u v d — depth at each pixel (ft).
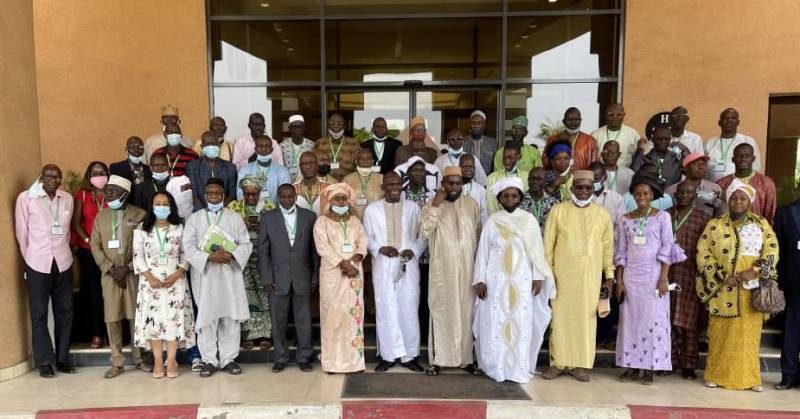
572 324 14.88
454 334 15.23
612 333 16.96
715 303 14.56
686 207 15.47
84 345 17.49
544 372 15.72
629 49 24.18
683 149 17.97
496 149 19.94
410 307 15.75
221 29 25.50
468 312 15.43
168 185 16.53
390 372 15.80
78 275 19.66
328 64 25.68
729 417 13.01
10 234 15.83
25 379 15.64
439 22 25.31
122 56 25.08
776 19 23.26
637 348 14.70
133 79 25.18
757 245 14.08
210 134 17.29
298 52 25.64
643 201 14.67
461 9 25.05
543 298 15.11
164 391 14.42
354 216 16.06
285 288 15.53
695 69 23.85
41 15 24.79
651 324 14.52
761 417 12.92
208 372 15.53
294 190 15.69
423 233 15.06
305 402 13.47
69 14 24.85
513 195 14.89
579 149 18.79
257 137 19.27
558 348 15.07
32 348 16.60
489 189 16.81
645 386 14.84
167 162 17.07
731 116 18.30
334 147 19.89
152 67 25.18
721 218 14.71
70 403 13.76
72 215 16.66
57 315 16.08
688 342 15.37
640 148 18.53
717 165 18.40
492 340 14.92
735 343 14.40
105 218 15.53
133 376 15.79
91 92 25.18
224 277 15.52
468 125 25.72
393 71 25.64
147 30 25.03
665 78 24.03
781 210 14.84
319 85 25.62
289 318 18.31
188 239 15.16
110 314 15.52
